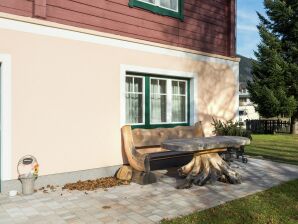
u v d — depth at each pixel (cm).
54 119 609
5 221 429
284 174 720
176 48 838
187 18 899
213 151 648
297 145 1358
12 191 542
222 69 997
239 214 453
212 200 523
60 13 631
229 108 1025
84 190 581
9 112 556
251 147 1272
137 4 763
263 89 2119
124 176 648
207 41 967
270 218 438
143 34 782
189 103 906
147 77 789
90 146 661
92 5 681
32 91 582
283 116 2159
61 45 618
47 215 451
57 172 614
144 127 782
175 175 712
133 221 429
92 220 432
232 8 1043
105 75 686
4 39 551
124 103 718
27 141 576
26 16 587
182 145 564
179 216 446
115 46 704
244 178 680
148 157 629
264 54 2175
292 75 2102
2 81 551
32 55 582
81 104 647
